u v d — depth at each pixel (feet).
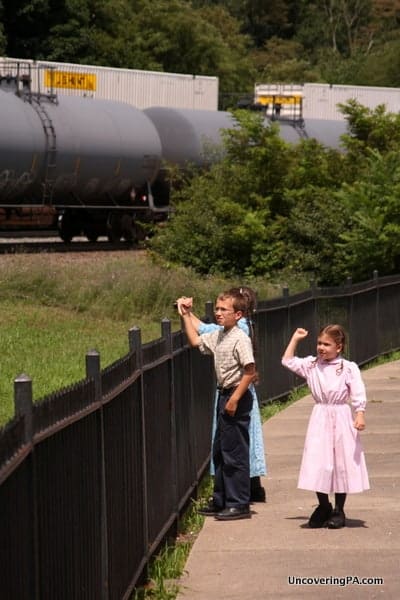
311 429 61.41
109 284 161.99
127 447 50.96
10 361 115.34
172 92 359.05
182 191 197.47
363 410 60.44
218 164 198.39
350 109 206.28
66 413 40.37
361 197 170.60
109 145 251.39
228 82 562.66
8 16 458.91
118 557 48.52
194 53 547.90
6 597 32.94
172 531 61.82
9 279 162.81
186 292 161.07
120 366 49.62
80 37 474.90
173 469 62.54
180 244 184.24
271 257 179.01
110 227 264.31
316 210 180.45
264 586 51.83
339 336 61.16
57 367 112.27
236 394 62.90
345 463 60.85
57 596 38.58
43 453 37.45
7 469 32.86
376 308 140.05
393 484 71.97
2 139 227.61
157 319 155.12
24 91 241.14
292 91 313.53
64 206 252.01
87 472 43.21
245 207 186.29
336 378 60.90
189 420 69.46
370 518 63.67
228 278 179.52
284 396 111.24
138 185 263.49
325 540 59.26
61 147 240.32
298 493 70.33
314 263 177.27
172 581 53.36
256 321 100.63
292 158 189.26
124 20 524.52
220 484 65.36
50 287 161.48
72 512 40.86
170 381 62.59
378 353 140.77
